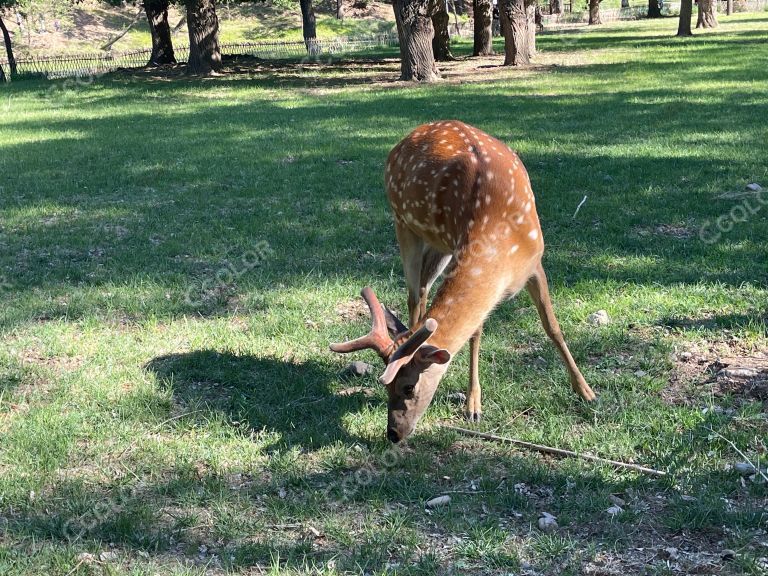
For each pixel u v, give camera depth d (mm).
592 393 4059
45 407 4125
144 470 3762
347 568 3285
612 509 3469
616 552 3312
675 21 38594
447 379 4254
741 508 3453
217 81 19547
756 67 15938
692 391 4105
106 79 21531
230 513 3523
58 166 9055
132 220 6656
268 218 6527
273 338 4668
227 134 10930
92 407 4125
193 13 21625
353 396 4148
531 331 4629
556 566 3273
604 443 3789
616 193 6805
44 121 13117
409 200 4137
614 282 5051
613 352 4434
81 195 7641
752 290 4883
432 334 3574
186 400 4195
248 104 14422
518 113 11516
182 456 3822
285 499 3594
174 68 24234
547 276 5219
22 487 3662
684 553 3299
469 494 3594
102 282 5328
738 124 9680
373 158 8844
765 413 3926
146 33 41531
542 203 6586
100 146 10281
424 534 3422
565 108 11773
